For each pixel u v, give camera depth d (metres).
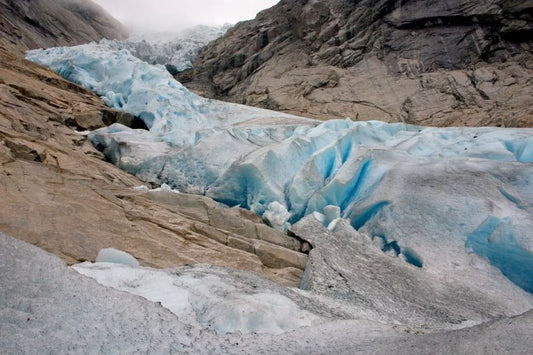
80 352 3.15
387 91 25.72
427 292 8.15
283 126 17.30
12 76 16.44
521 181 10.95
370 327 5.43
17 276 3.86
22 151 8.83
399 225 10.62
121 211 7.82
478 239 9.76
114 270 5.47
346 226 10.93
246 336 4.38
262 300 5.48
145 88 20.77
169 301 4.89
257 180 12.72
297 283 8.24
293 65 32.41
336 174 13.50
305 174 13.06
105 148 15.15
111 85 22.61
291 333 4.69
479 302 7.94
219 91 34.41
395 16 30.48
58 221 6.48
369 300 7.26
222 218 9.86
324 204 12.58
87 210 7.23
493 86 23.09
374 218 11.40
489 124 19.55
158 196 10.06
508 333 3.31
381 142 15.95
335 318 5.70
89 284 4.31
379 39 30.33
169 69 42.47
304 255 9.26
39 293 3.75
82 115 16.67
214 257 7.68
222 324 4.59
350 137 15.34
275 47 35.00
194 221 8.81
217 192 13.20
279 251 8.89
